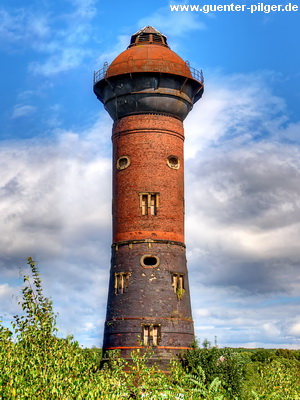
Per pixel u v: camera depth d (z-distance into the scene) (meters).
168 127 56.28
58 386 25.75
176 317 52.22
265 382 41.72
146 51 56.94
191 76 57.34
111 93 56.91
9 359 26.59
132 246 53.62
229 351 49.75
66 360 28.09
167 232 54.19
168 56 56.84
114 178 56.56
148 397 31.62
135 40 60.00
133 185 54.75
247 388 46.75
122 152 55.94
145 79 55.53
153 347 50.53
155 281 52.50
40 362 27.34
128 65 55.81
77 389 26.31
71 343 29.66
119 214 55.06
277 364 44.03
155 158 55.19
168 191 55.03
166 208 54.59
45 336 28.98
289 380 40.91
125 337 51.16
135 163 55.12
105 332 53.25
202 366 48.12
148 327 51.31
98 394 26.66
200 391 36.19
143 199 54.59
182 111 57.38
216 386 38.44
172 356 50.56
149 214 54.12
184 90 57.09
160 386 34.38
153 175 54.84
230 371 47.56
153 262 53.38
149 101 55.62
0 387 24.23
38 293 29.91
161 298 52.12
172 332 51.44
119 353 49.31
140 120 55.84
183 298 53.44
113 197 56.38
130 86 55.75
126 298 52.31
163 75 55.56
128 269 53.12
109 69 56.94
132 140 55.66
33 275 30.09
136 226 53.94
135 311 51.59
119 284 53.31
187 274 55.28
